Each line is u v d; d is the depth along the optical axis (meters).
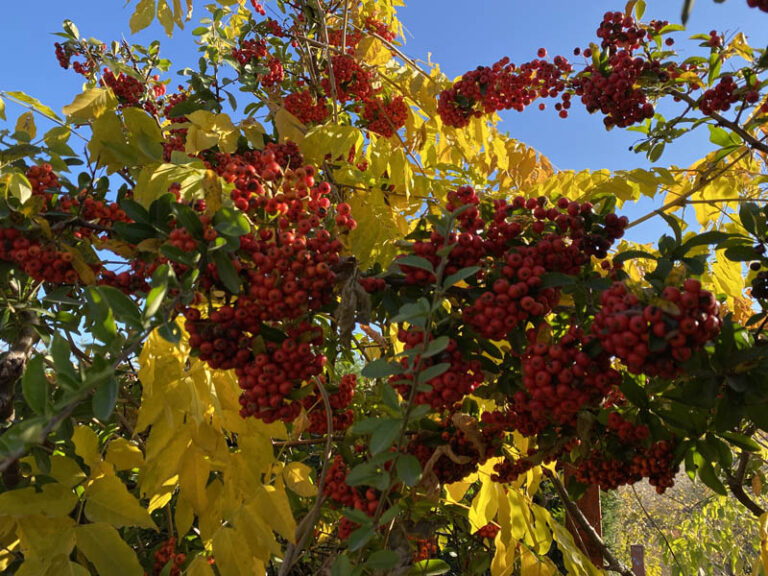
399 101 0.76
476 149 0.76
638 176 0.56
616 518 2.31
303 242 0.35
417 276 0.37
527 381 0.35
